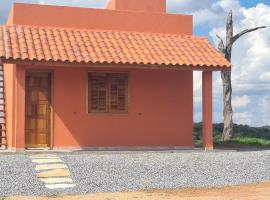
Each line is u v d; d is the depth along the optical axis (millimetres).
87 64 17859
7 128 20016
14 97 18812
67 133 19094
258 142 24406
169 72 20156
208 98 19250
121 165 14438
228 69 19109
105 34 20062
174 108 20125
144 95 19859
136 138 19672
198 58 19281
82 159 15445
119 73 19672
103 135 19359
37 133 19094
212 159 15914
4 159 15273
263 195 11180
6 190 11469
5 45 17891
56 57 17609
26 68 18859
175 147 20016
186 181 12742
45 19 19844
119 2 21156
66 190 11555
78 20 20125
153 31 20891
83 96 19281
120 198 10719
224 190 11828
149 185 12211
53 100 19062
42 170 13539
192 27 21344
